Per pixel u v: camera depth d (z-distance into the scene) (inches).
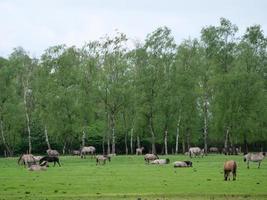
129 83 4047.7
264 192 1519.4
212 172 2246.6
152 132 4072.3
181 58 4156.0
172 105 4023.1
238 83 3897.6
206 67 4173.2
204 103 4232.3
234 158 3405.5
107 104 4010.8
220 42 4156.0
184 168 2544.3
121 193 1519.4
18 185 1740.9
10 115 4232.3
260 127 4010.8
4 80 4234.7
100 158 3056.1
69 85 4156.0
